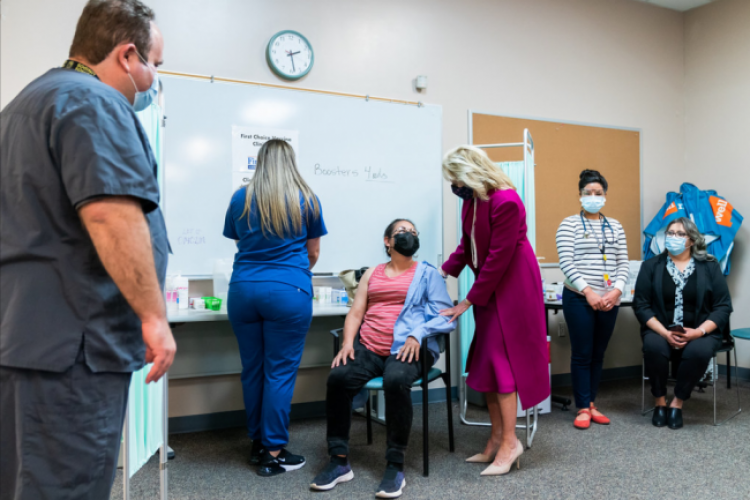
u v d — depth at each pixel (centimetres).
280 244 216
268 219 211
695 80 437
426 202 340
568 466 225
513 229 208
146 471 224
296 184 220
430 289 235
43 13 265
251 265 215
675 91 439
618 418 299
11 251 88
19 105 95
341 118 318
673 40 439
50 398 87
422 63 344
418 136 339
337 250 315
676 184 438
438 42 350
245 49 299
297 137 307
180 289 264
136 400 188
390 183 330
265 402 217
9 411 88
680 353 294
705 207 392
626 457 236
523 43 378
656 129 430
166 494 165
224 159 290
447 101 351
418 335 217
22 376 87
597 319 292
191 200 283
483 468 223
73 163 87
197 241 284
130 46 105
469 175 212
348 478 212
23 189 89
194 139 284
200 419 286
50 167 89
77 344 89
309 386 311
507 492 199
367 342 231
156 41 112
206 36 291
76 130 88
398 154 333
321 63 316
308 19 314
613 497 194
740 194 404
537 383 217
